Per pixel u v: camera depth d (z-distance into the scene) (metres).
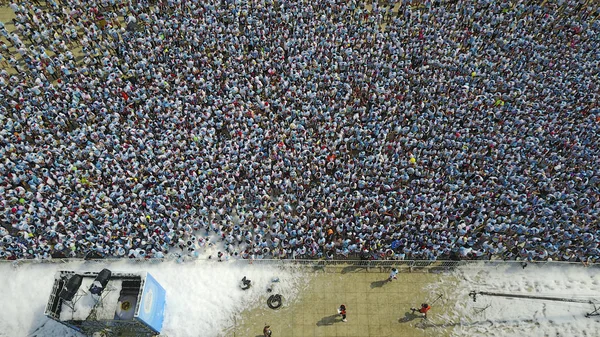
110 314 25.78
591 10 45.53
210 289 30.55
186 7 46.31
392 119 38.34
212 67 42.50
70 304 26.03
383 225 31.91
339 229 31.38
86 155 35.50
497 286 30.86
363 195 33.31
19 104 38.03
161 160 35.19
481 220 32.00
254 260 31.61
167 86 40.16
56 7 45.56
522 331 29.05
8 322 29.50
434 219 31.97
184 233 32.53
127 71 40.72
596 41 43.41
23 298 30.36
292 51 42.66
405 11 45.25
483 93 40.22
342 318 29.47
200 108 38.41
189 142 36.72
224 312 29.70
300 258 31.70
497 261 31.66
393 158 35.22
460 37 44.19
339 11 46.41
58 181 33.66
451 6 47.84
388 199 32.72
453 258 31.91
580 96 38.78
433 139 35.97
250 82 40.78
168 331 28.88
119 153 35.28
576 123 37.81
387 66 41.94
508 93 40.38
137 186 33.22
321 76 40.84
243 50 43.78
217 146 37.09
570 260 31.75
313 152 35.81
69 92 39.09
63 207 32.38
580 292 30.44
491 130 36.62
